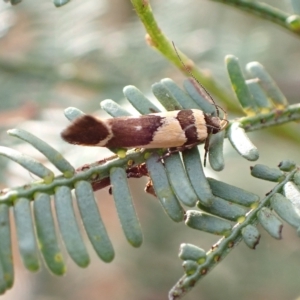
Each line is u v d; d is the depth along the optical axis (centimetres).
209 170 9
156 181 6
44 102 11
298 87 13
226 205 6
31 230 6
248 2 8
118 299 15
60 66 12
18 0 7
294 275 14
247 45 14
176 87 7
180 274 14
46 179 6
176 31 14
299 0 8
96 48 12
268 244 14
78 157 9
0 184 9
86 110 11
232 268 14
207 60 13
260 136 12
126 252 15
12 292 17
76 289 16
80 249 6
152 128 6
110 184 6
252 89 7
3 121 10
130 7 13
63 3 6
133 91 7
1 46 12
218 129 7
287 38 14
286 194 6
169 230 14
